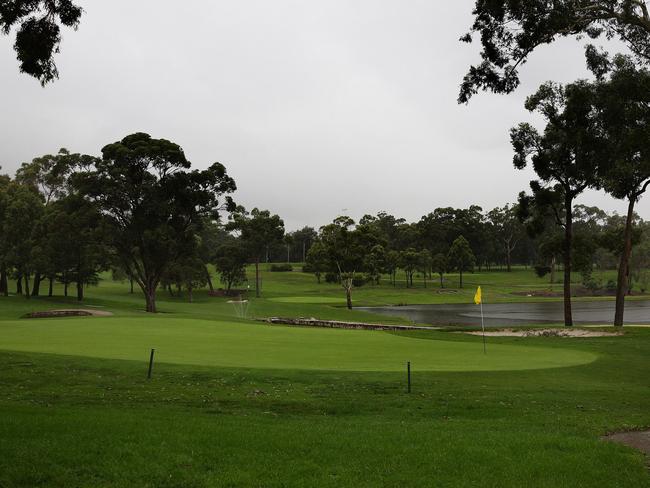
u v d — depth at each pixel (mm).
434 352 22984
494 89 20641
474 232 149625
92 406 12984
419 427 11094
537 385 16672
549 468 8344
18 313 52250
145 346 22547
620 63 27500
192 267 83812
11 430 9188
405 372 17719
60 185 81562
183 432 9539
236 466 7938
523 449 9258
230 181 56625
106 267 70438
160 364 18172
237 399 14180
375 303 88938
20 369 17188
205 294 97125
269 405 13648
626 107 29500
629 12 19500
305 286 116938
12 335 25984
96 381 16000
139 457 8133
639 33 23016
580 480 7934
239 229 95312
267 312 62844
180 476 7527
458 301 94750
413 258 120438
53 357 19000
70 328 29391
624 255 39219
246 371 17281
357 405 13758
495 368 19078
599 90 30859
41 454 8062
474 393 15297
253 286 114875
